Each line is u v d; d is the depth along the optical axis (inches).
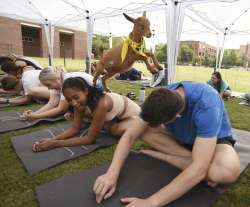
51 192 53.3
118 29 395.5
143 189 54.1
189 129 55.4
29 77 135.6
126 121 83.0
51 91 107.7
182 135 59.3
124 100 81.9
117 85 245.6
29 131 94.6
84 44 1024.9
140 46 108.0
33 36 876.6
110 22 353.7
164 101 40.9
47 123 103.8
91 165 68.1
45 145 74.8
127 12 243.3
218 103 49.9
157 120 41.6
